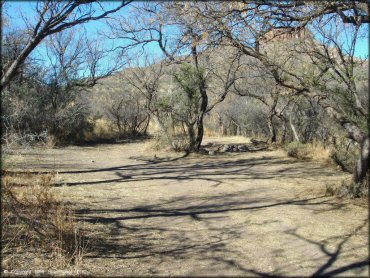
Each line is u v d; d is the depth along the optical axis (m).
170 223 6.36
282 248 4.99
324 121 15.02
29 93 17.72
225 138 26.09
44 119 19.14
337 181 9.45
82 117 22.28
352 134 7.57
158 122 17.95
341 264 4.35
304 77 9.48
